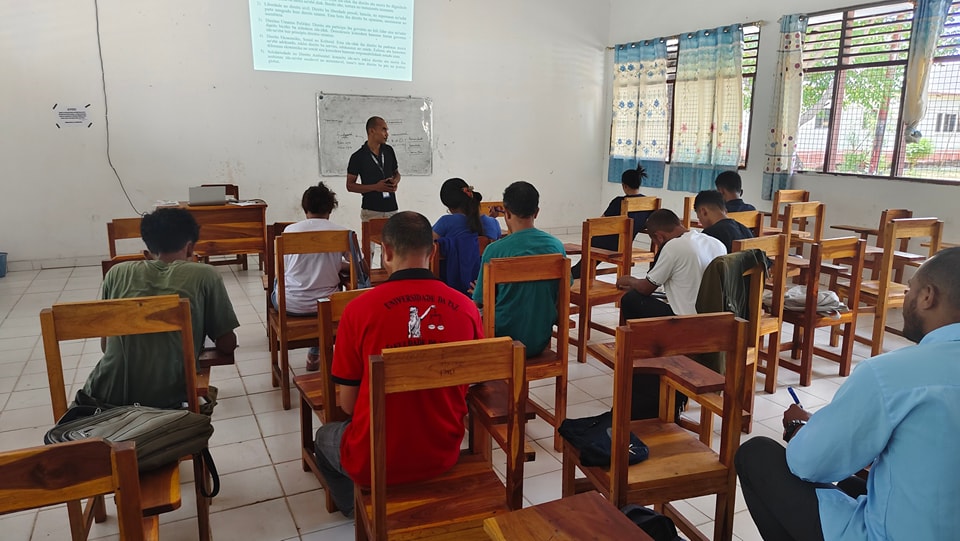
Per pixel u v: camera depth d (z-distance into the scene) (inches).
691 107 254.8
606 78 300.5
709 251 105.1
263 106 234.1
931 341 42.9
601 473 63.7
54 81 206.1
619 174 296.5
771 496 52.6
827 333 157.9
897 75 190.7
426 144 264.4
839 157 210.1
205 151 228.7
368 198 191.2
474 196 128.0
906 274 188.5
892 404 40.9
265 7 227.8
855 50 201.3
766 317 114.9
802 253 206.8
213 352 80.6
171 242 76.9
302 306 112.2
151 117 219.6
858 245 121.3
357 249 108.3
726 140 240.7
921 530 40.2
